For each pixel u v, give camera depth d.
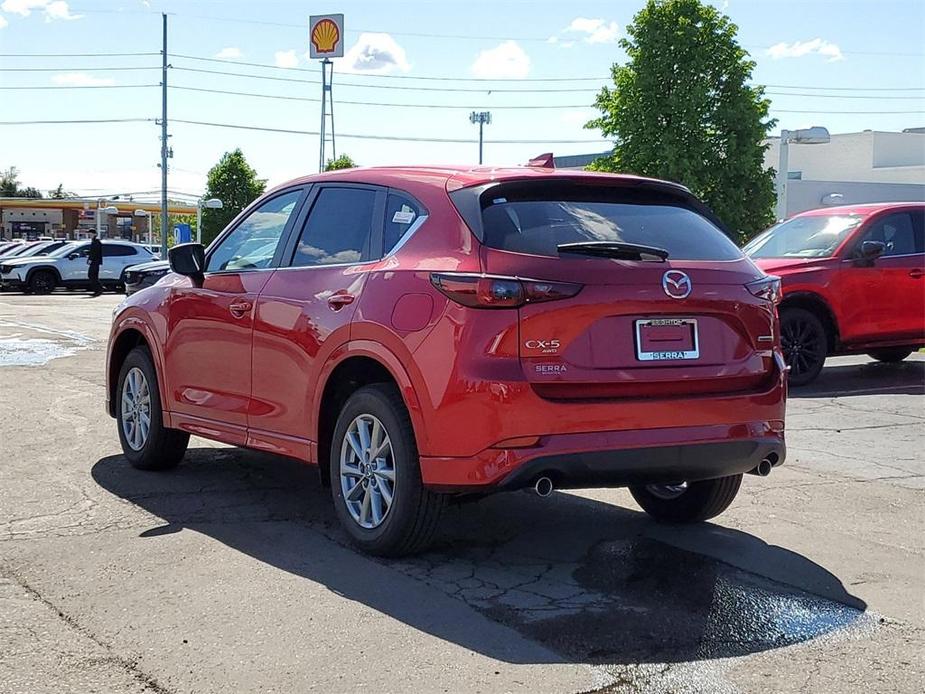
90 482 6.41
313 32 46.81
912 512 6.00
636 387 4.58
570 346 4.46
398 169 5.32
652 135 28.30
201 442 7.80
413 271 4.73
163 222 59.44
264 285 5.67
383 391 4.86
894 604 4.39
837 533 5.52
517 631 4.01
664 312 4.65
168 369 6.40
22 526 5.40
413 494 4.69
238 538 5.23
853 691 3.52
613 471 4.50
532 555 5.02
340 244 5.36
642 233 4.86
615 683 3.54
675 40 27.91
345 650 3.81
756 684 3.56
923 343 11.21
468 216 4.66
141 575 4.63
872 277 10.96
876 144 67.44
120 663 3.68
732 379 4.84
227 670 3.63
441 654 3.78
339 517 5.11
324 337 5.10
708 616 4.21
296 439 5.38
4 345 14.61
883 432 8.49
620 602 4.36
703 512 5.54
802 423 8.88
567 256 4.55
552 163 5.53
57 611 4.18
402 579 4.62
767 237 12.07
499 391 4.36
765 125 28.64
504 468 4.37
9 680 3.52
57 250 34.09
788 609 4.30
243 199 56.28
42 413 8.82
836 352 11.08
